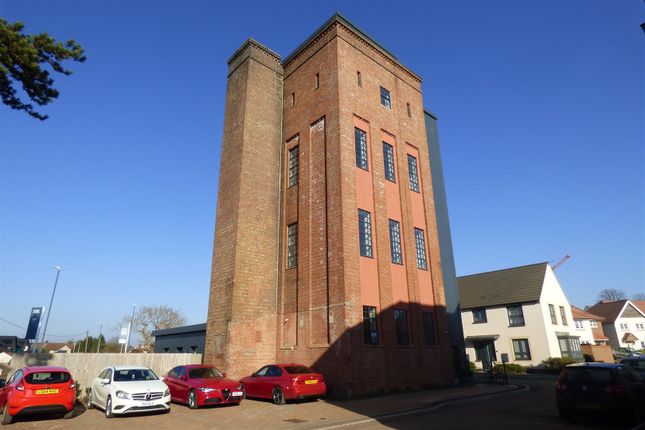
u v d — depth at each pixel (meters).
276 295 21.11
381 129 22.97
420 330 20.75
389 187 22.30
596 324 57.00
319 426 11.05
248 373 18.89
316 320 18.62
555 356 34.25
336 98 20.80
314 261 19.58
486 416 12.42
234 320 19.14
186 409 14.08
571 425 10.85
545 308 35.78
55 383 12.31
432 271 23.00
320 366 17.72
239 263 20.08
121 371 14.09
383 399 16.22
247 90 23.20
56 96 11.98
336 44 21.80
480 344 38.28
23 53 10.70
